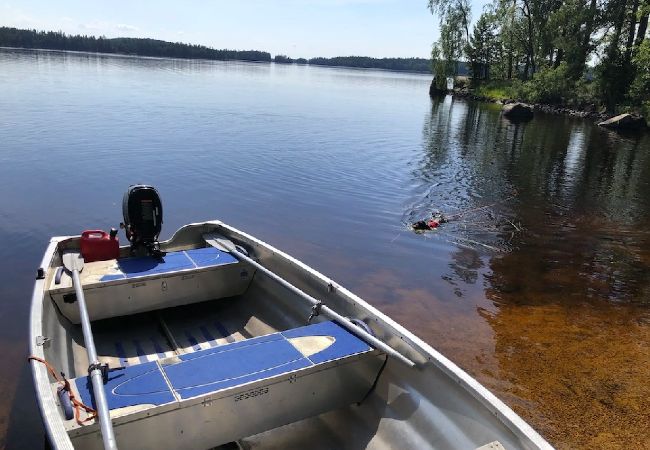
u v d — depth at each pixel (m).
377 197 13.60
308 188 14.03
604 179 17.28
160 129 21.22
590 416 4.98
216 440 3.40
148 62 100.38
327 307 4.73
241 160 16.66
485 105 44.84
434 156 19.69
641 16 30.88
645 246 10.70
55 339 4.45
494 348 6.25
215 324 5.71
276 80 71.69
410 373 3.84
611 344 6.44
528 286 8.36
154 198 5.79
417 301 7.61
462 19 51.22
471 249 10.08
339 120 28.75
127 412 3.04
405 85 86.00
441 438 3.45
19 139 17.50
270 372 3.54
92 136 18.75
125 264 5.59
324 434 4.04
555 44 42.47
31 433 4.39
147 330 5.50
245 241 6.29
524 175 17.34
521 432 2.87
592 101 39.72
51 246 5.75
